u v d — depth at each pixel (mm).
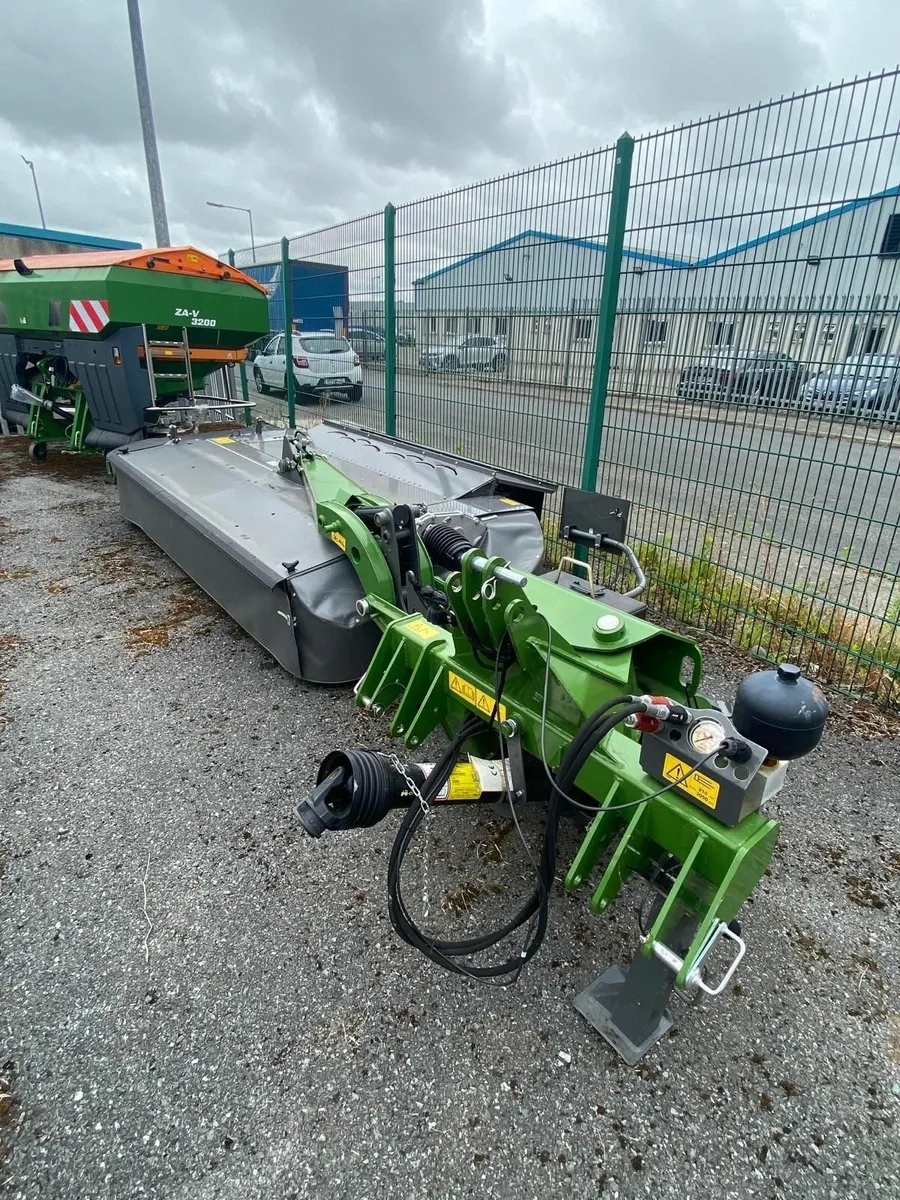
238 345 7051
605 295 3873
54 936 2035
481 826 2486
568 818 2451
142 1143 1546
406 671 2451
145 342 6086
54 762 2779
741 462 7898
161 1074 1686
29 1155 1520
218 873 2264
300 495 3670
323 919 2109
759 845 1455
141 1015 1821
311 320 7816
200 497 3982
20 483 6977
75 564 4855
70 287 6125
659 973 1640
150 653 3645
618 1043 1747
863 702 3301
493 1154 1538
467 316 5102
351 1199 1458
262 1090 1656
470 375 5211
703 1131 1590
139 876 2246
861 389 3059
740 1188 1488
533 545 3492
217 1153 1531
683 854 1549
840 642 3617
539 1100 1646
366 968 1961
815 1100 1661
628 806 1585
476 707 2102
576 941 2055
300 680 3373
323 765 1937
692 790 1502
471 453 5445
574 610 2191
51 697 3230
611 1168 1519
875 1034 1814
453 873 2283
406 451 4613
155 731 2982
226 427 7309
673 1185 1491
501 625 1857
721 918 1435
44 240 12164
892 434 3029
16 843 2369
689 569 4371
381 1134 1572
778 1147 1563
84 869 2268
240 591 3445
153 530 4543
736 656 3725
